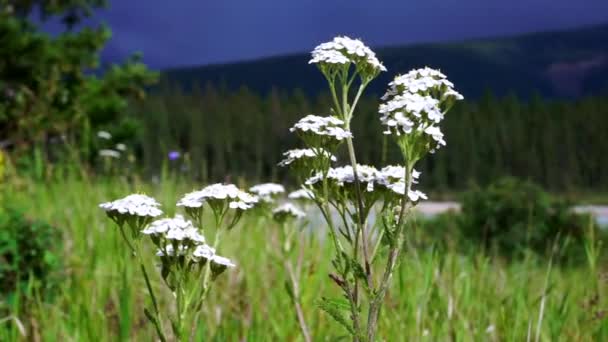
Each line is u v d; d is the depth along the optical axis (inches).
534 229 372.5
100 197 276.7
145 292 164.1
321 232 186.2
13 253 191.3
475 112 3277.6
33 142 515.2
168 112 2849.4
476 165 3009.4
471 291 169.9
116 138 810.8
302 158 98.7
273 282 196.1
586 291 166.4
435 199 1814.7
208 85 3496.6
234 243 220.4
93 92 868.6
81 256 210.2
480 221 391.9
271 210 159.0
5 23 832.3
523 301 153.8
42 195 280.1
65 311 182.2
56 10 957.8
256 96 3408.0
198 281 90.3
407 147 90.1
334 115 100.0
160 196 242.8
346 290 91.4
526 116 3292.3
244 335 151.5
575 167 3105.3
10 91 686.5
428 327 151.8
